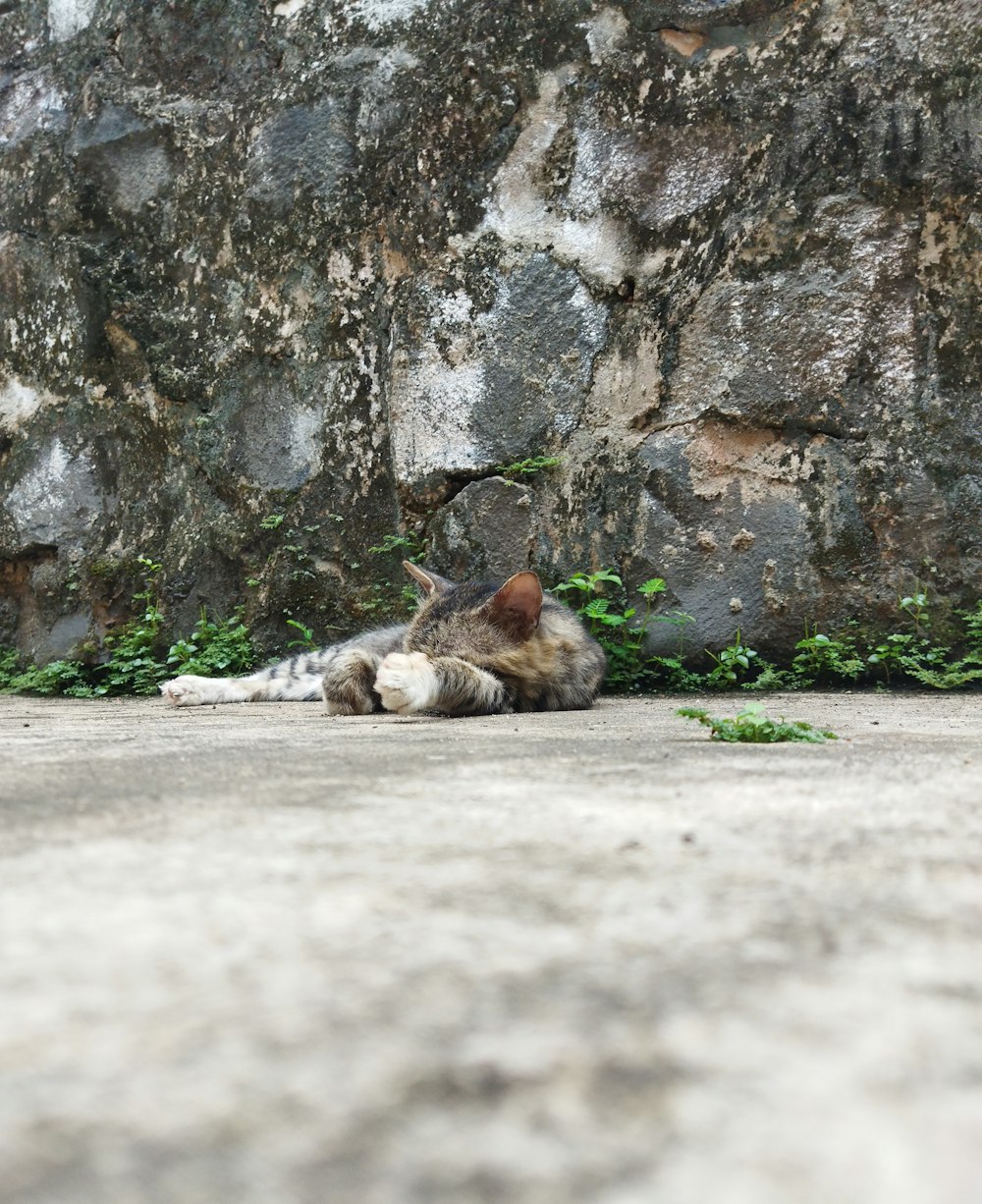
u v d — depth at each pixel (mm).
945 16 6543
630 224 7055
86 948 884
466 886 1098
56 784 1862
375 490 7508
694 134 6953
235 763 2211
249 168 7871
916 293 6574
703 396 6852
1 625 8719
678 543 6863
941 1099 614
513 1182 517
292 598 7621
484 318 7242
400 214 7473
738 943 900
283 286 7750
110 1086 627
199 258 8016
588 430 7074
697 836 1367
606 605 6734
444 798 1696
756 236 6781
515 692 4770
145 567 8102
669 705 5359
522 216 7250
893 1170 532
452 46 7441
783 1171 530
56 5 8750
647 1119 587
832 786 1821
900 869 1166
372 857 1237
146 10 8328
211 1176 525
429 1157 544
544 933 928
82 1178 523
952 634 6473
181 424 8047
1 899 1044
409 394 7371
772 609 6688
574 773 2029
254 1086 626
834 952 875
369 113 7594
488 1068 649
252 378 7828
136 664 7742
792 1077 641
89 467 8359
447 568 7238
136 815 1526
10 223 8594
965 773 2000
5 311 8617
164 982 800
